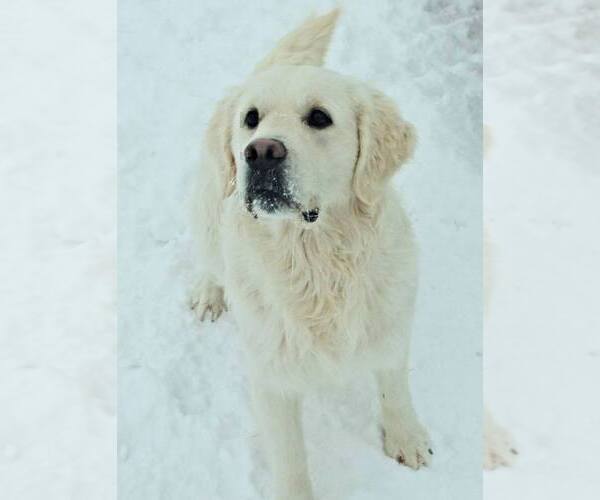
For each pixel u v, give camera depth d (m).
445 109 2.01
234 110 1.37
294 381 1.38
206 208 1.54
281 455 1.41
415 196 1.84
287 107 1.26
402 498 1.44
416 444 1.47
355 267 1.32
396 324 1.37
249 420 1.52
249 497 1.45
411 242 1.38
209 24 2.26
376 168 1.31
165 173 1.89
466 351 1.59
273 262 1.33
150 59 2.17
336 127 1.27
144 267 1.72
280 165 1.22
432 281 1.69
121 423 1.50
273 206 1.24
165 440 1.49
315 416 1.52
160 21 2.29
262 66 1.57
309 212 1.26
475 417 1.51
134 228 1.79
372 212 1.32
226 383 1.56
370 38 2.17
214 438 1.50
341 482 1.46
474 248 1.74
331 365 1.37
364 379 1.56
